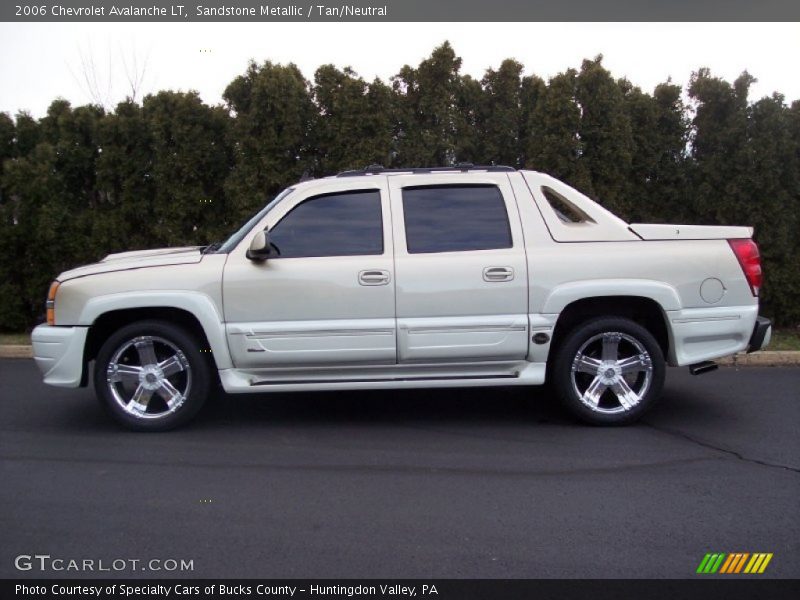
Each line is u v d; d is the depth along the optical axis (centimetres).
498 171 583
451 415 622
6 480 479
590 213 573
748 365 812
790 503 432
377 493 452
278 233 566
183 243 1005
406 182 576
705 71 988
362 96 984
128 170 1009
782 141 920
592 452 523
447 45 1005
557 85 959
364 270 550
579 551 376
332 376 568
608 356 575
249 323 554
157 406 604
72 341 557
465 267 552
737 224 950
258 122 972
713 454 517
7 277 1007
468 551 377
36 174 977
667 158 1013
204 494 453
